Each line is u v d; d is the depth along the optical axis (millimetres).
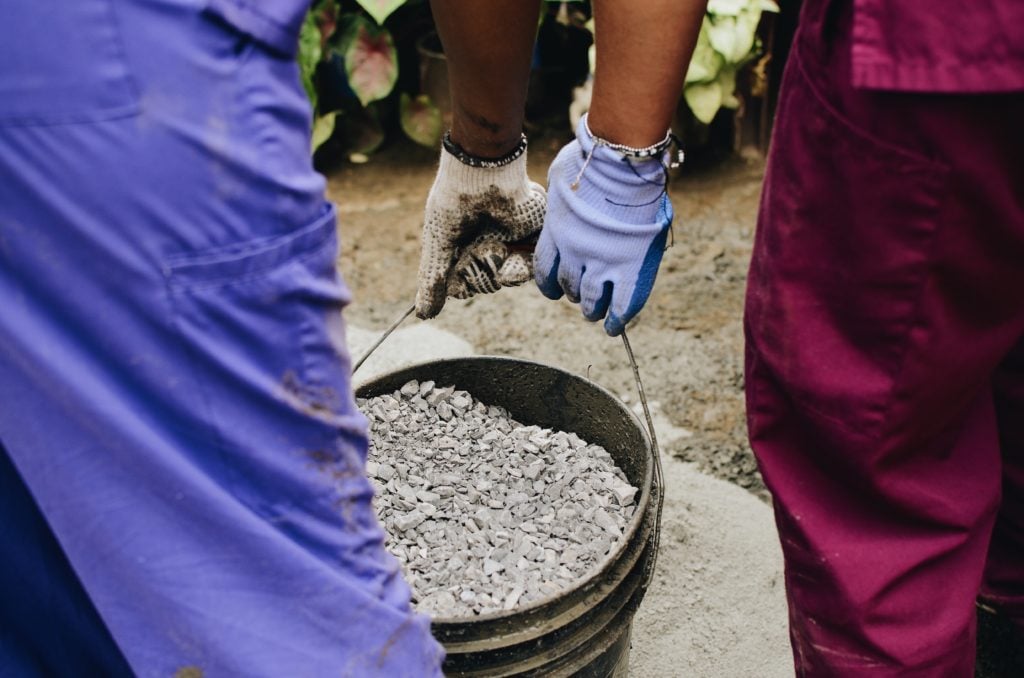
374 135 3674
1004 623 1798
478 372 1948
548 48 3820
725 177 3453
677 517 2051
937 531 1353
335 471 1108
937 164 1101
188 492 1012
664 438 2365
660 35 1293
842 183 1172
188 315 974
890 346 1220
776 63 3508
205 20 924
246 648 1047
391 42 3508
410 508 1716
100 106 900
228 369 1003
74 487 995
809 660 1416
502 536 1645
